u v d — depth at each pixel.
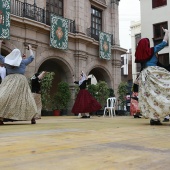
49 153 1.80
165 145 2.18
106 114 14.65
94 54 18.05
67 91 15.04
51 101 14.79
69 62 16.05
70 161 1.54
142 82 4.88
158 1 19.94
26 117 4.98
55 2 15.97
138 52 4.97
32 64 13.60
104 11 19.56
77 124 4.92
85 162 1.51
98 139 2.56
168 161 1.54
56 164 1.46
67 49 15.69
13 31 12.88
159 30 19.92
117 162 1.51
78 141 2.41
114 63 19.53
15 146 2.12
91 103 9.89
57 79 18.53
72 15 16.84
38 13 14.38
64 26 15.52
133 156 1.69
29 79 13.02
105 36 18.55
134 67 32.53
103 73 19.16
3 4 12.22
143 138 2.65
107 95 16.19
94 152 1.84
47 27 14.45
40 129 3.75
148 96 4.76
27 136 2.82
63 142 2.35
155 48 4.89
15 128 3.97
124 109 18.00
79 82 10.23
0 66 7.29
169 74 4.73
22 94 5.01
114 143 2.28
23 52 13.29
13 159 1.60
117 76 19.67
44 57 14.52
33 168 1.36
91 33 18.34
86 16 17.91
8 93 4.82
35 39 13.84
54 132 3.28
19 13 13.49
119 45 20.09
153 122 4.69
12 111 4.81
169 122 5.55
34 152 1.84
